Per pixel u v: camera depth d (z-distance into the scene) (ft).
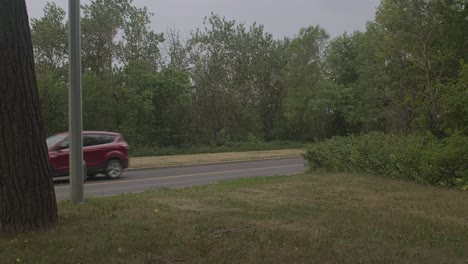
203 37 135.85
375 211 25.20
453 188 35.58
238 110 136.36
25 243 17.39
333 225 21.35
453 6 58.90
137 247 16.99
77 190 29.09
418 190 33.86
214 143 123.03
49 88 81.35
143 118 106.11
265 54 148.97
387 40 72.90
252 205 27.04
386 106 135.03
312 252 16.56
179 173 64.85
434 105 50.72
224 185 39.75
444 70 58.95
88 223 21.26
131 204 27.58
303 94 145.28
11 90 18.83
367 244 17.99
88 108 88.43
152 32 115.85
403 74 70.49
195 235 18.92
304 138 158.61
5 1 18.58
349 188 34.53
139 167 72.95
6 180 19.03
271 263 15.43
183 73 113.19
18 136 19.02
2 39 18.60
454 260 16.31
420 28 64.39
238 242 17.79
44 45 106.01
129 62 109.09
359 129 159.22
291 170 71.05
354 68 166.91
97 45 108.06
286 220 22.52
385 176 41.70
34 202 19.52
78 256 15.97
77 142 29.19
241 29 144.77
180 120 112.98
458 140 38.47
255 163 86.53
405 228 21.01
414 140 45.93
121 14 110.83
